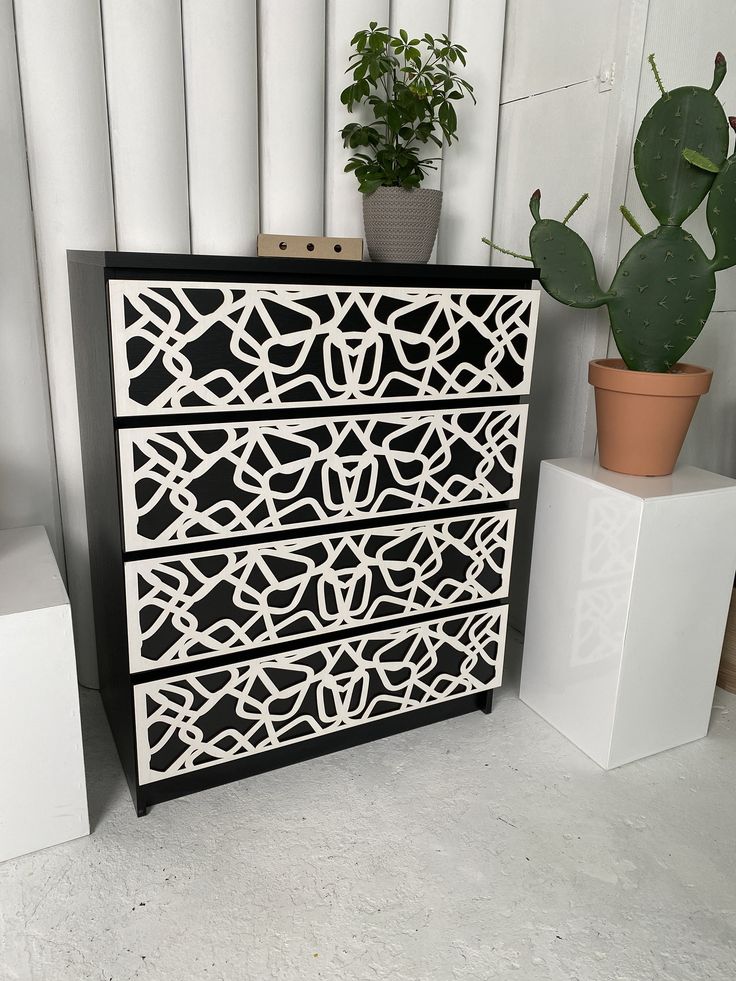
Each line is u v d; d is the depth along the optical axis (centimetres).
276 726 147
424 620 158
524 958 113
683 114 143
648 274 150
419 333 137
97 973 109
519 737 165
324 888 124
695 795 148
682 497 142
